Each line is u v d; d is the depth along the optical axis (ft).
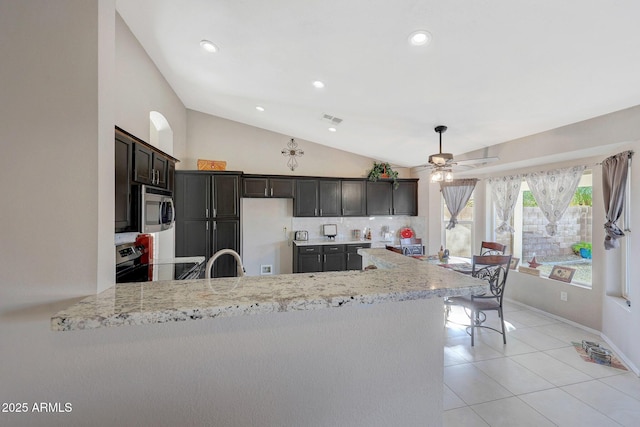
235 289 3.27
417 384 3.61
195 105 16.61
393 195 19.43
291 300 2.88
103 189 3.12
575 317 11.98
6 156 2.87
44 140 2.93
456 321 12.69
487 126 11.23
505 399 7.41
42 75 2.93
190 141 17.42
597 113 9.16
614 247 9.84
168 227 10.78
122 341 2.90
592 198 11.42
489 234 16.07
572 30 5.86
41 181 2.92
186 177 15.24
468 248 17.31
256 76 10.58
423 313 3.62
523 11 5.57
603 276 10.91
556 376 8.41
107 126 3.22
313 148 19.25
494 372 8.63
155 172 9.91
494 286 10.80
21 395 2.83
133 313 2.55
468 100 9.44
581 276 12.05
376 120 12.58
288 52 8.46
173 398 2.99
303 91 11.03
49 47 2.95
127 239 9.56
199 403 3.04
